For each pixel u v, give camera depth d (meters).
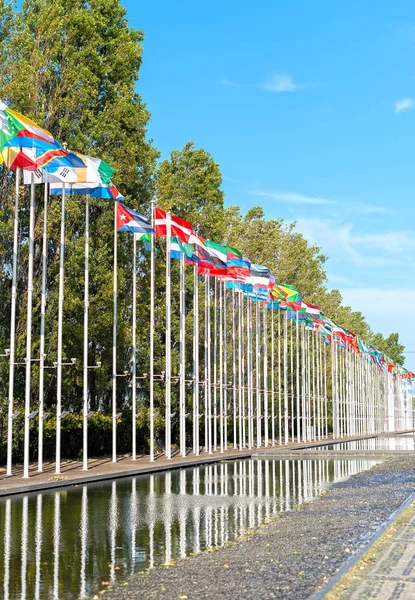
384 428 126.75
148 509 23.16
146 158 49.91
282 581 12.20
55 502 24.98
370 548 13.86
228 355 73.94
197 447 50.50
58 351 34.72
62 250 35.06
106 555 15.60
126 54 49.19
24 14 46.62
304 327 83.75
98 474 33.88
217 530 18.86
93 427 46.50
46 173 32.88
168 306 44.72
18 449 41.50
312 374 92.62
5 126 30.52
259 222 91.12
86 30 46.12
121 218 40.12
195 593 11.73
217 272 53.09
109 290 44.59
